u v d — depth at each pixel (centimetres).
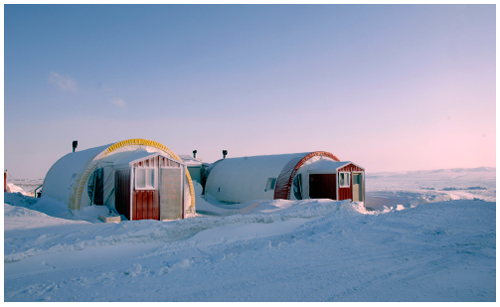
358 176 2000
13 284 573
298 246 834
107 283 574
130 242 852
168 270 643
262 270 641
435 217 1055
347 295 511
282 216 1206
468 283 554
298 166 1953
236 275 613
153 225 952
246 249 830
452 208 1153
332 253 761
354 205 1437
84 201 1384
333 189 1866
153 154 1334
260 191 2069
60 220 1062
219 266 671
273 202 1551
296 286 552
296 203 1547
